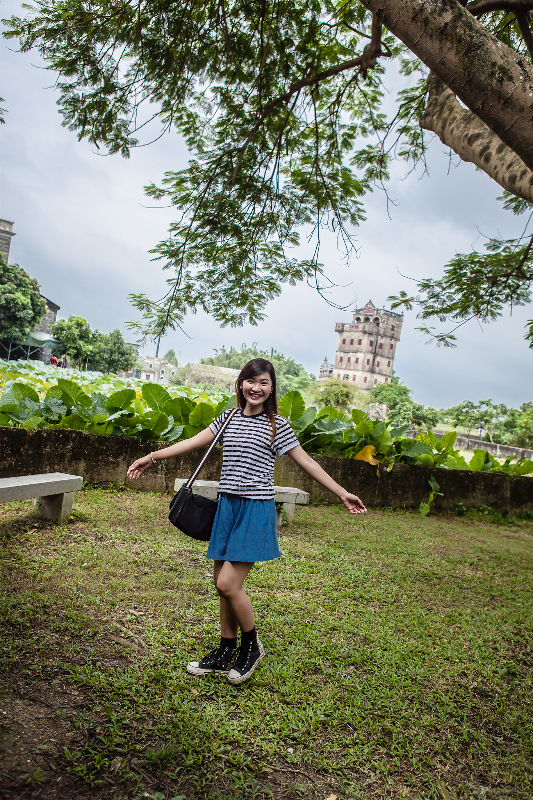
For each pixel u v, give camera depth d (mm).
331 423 7328
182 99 6016
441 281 6992
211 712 2145
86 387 9852
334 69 5453
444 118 3350
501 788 1948
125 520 4832
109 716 2004
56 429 5621
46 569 3443
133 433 6402
